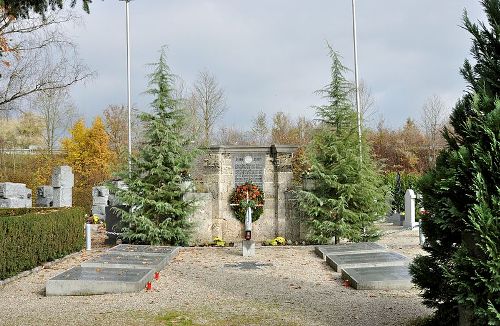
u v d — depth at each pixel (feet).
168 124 57.47
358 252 45.50
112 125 165.17
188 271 39.27
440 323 21.11
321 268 40.63
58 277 32.48
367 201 56.39
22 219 37.58
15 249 36.19
